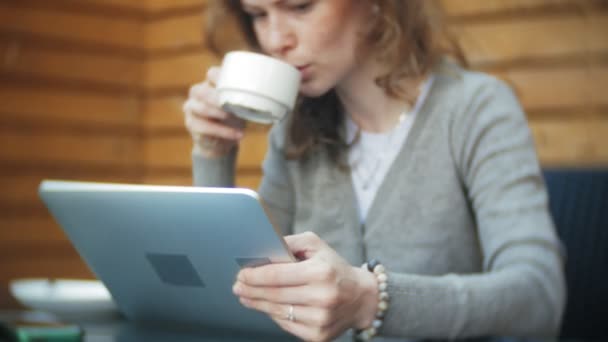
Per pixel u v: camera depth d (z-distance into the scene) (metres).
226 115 1.39
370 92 1.44
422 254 1.40
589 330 1.71
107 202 1.02
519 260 1.20
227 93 1.22
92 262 1.17
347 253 1.46
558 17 3.08
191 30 4.06
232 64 1.22
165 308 1.16
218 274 1.02
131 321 1.25
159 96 4.20
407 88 1.43
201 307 1.11
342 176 1.49
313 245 0.97
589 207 1.74
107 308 1.35
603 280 1.71
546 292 1.17
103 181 4.20
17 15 4.05
